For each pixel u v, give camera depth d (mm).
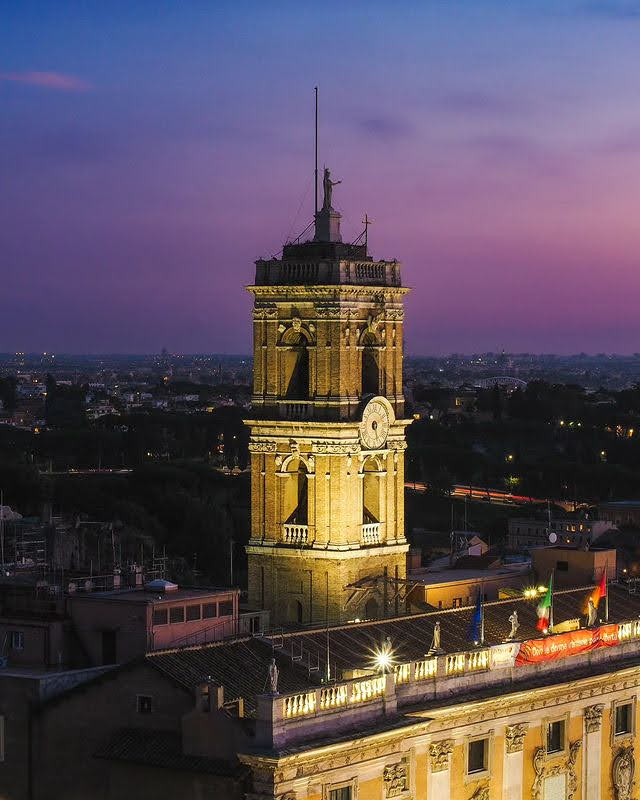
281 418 164875
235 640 132250
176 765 118625
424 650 143125
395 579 166625
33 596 142125
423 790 130125
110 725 123438
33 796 125438
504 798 138000
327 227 168500
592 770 147750
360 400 164750
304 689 120875
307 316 163625
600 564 180500
